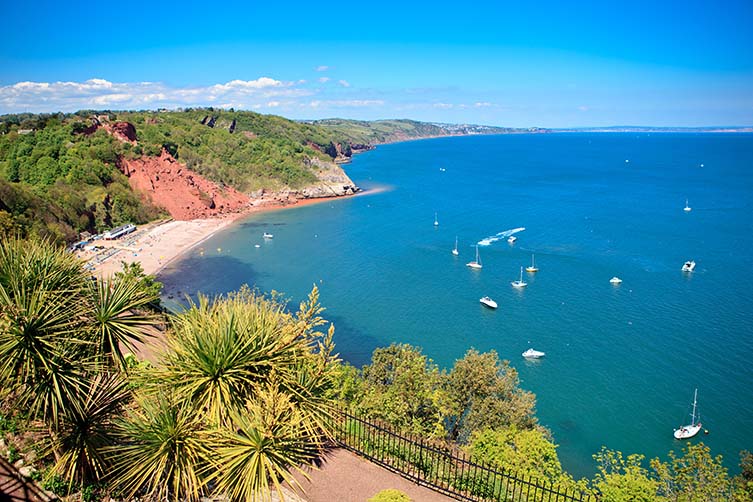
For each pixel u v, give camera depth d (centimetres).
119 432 1303
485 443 2038
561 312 6362
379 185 18088
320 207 14138
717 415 4247
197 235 10869
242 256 9288
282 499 1190
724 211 12238
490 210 13125
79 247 9325
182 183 13662
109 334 1352
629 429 4119
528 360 5188
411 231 10938
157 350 1433
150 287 4297
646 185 17025
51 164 11288
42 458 1307
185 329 1405
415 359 2631
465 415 2697
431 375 2672
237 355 1347
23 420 1338
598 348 5400
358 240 10281
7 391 1217
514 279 7656
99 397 1390
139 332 1438
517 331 5875
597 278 7581
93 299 1395
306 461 1480
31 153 11700
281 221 12356
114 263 8625
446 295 7075
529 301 6762
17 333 1184
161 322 1541
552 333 5791
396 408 2138
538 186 17438
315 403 1457
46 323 1227
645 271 7825
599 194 15350
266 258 9138
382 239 10312
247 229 11519
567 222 11456
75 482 1275
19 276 1300
